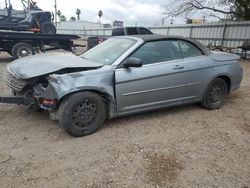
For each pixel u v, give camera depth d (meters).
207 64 5.33
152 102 4.80
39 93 4.30
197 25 23.30
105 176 3.25
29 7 15.51
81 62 4.59
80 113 4.19
